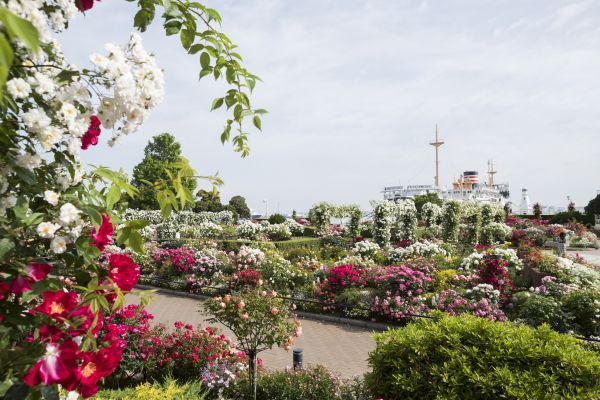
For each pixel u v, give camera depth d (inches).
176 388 154.9
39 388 48.2
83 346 51.8
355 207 922.7
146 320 214.4
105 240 58.8
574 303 328.5
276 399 192.9
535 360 133.8
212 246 668.7
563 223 1476.4
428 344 148.0
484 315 342.6
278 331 196.9
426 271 454.3
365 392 170.2
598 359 133.1
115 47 56.9
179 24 79.8
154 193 76.7
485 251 649.0
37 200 58.5
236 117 96.3
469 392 132.1
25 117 49.8
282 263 500.4
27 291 51.0
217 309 201.5
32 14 47.1
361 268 454.3
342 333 345.1
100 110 56.7
